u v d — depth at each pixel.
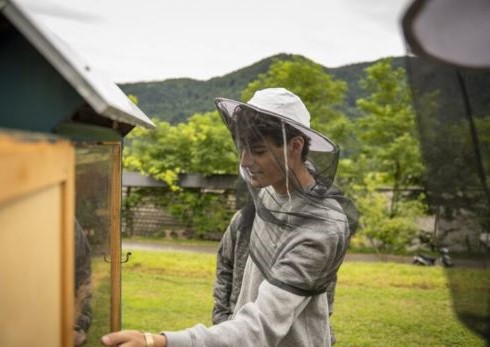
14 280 0.74
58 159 0.88
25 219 0.78
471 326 1.24
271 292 1.41
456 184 1.23
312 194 1.53
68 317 0.96
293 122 1.46
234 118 1.61
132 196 12.30
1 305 0.70
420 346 4.32
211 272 7.24
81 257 1.15
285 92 1.60
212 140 11.84
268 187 1.65
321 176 1.60
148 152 12.23
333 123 12.32
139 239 11.80
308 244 1.45
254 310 1.38
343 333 4.63
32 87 0.92
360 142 12.32
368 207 9.86
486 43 0.99
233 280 1.83
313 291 1.45
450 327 4.78
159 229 12.29
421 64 1.18
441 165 1.26
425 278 6.82
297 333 1.50
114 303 1.56
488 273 1.18
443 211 1.29
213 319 1.95
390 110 12.12
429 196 1.35
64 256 0.95
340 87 12.77
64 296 0.95
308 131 1.49
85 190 1.16
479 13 0.95
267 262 1.56
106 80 1.35
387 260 9.30
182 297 5.90
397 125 11.82
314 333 1.53
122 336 1.20
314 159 1.62
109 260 1.52
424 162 1.31
